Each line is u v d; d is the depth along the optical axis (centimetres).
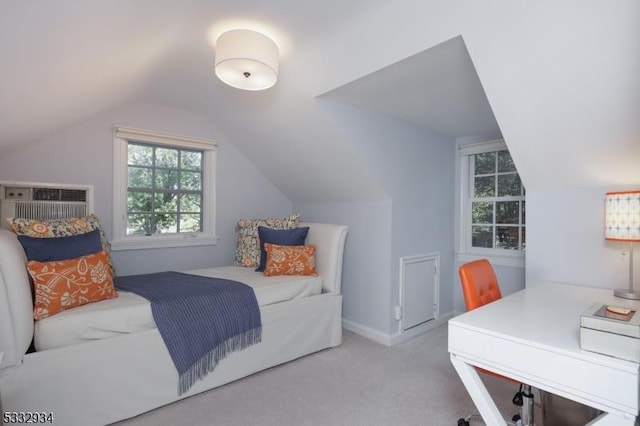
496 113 180
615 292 169
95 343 167
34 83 146
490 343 116
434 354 260
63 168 252
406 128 290
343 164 279
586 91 150
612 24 126
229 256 343
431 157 316
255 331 223
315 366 238
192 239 316
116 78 203
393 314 283
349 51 191
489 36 148
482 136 326
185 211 323
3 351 143
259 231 300
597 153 175
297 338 247
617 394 92
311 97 230
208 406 188
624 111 151
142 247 288
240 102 272
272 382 215
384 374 226
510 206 313
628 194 164
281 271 269
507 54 151
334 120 241
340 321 276
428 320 317
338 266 281
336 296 273
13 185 232
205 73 236
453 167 343
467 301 157
